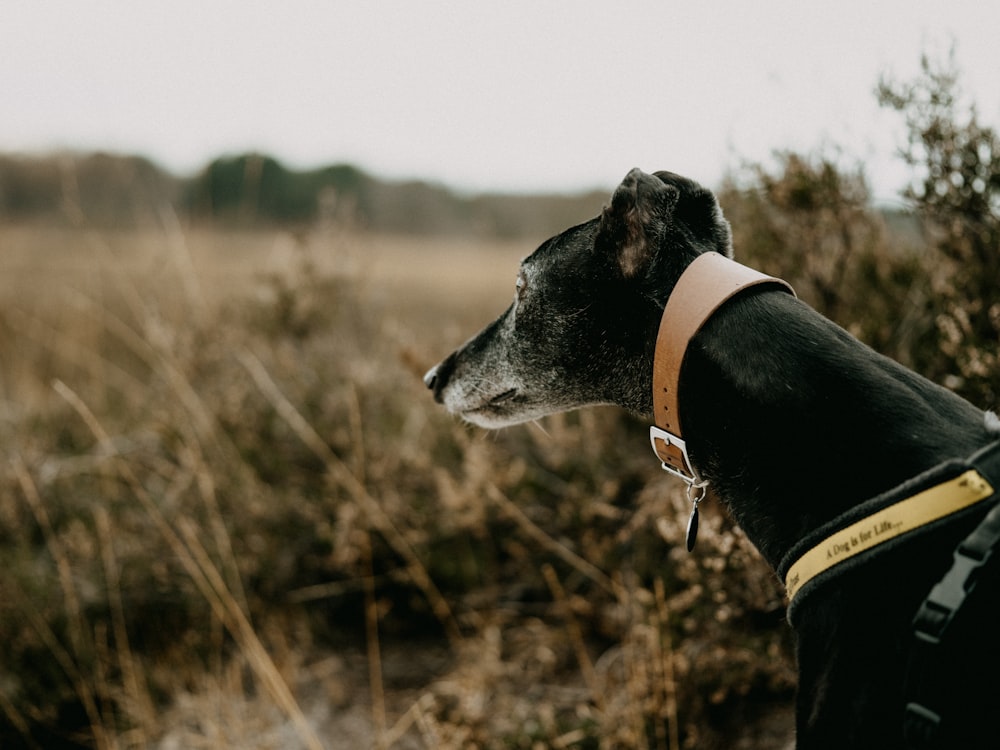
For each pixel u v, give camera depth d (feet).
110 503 13.84
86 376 19.16
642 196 5.99
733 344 5.56
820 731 4.86
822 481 5.18
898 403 5.08
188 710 11.27
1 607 11.91
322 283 15.98
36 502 12.14
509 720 10.11
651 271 6.12
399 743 10.59
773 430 5.37
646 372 6.44
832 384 5.22
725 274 5.74
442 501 12.28
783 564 5.28
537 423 8.37
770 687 8.78
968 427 5.01
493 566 12.40
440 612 12.05
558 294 6.71
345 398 14.28
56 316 20.21
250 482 13.30
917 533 4.66
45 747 11.12
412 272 23.32
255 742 10.75
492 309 19.49
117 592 12.18
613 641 11.31
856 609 4.80
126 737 10.91
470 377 7.96
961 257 9.84
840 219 10.50
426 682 11.64
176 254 15.66
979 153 9.32
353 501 12.65
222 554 12.23
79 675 11.43
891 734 4.54
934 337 10.20
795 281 10.95
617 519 11.58
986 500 4.50
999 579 4.35
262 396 14.75
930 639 4.34
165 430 14.56
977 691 4.28
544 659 10.88
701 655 8.96
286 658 11.80
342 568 12.69
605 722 9.13
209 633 12.42
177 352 14.97
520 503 12.57
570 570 12.03
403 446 13.30
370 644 11.17
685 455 5.90
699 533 8.29
